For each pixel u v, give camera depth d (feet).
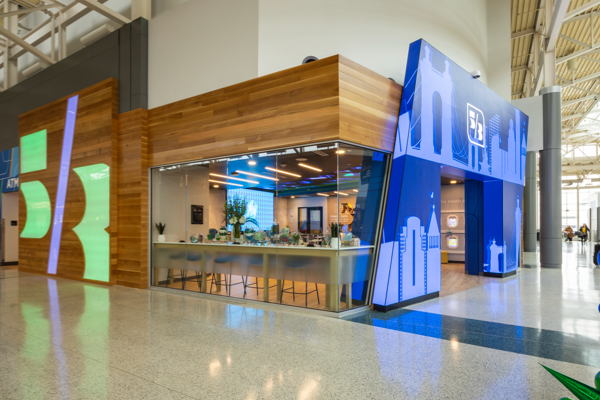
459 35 28.48
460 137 23.07
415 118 18.66
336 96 15.83
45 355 11.66
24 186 32.76
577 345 12.67
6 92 36.55
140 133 23.85
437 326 14.99
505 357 11.44
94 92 26.53
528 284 25.77
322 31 20.79
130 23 25.46
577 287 24.57
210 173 20.98
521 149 33.32
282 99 17.52
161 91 23.99
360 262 17.71
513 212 31.12
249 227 19.34
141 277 23.65
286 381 9.61
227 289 20.12
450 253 39.32
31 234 31.89
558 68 52.60
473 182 30.86
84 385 9.45
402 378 9.80
